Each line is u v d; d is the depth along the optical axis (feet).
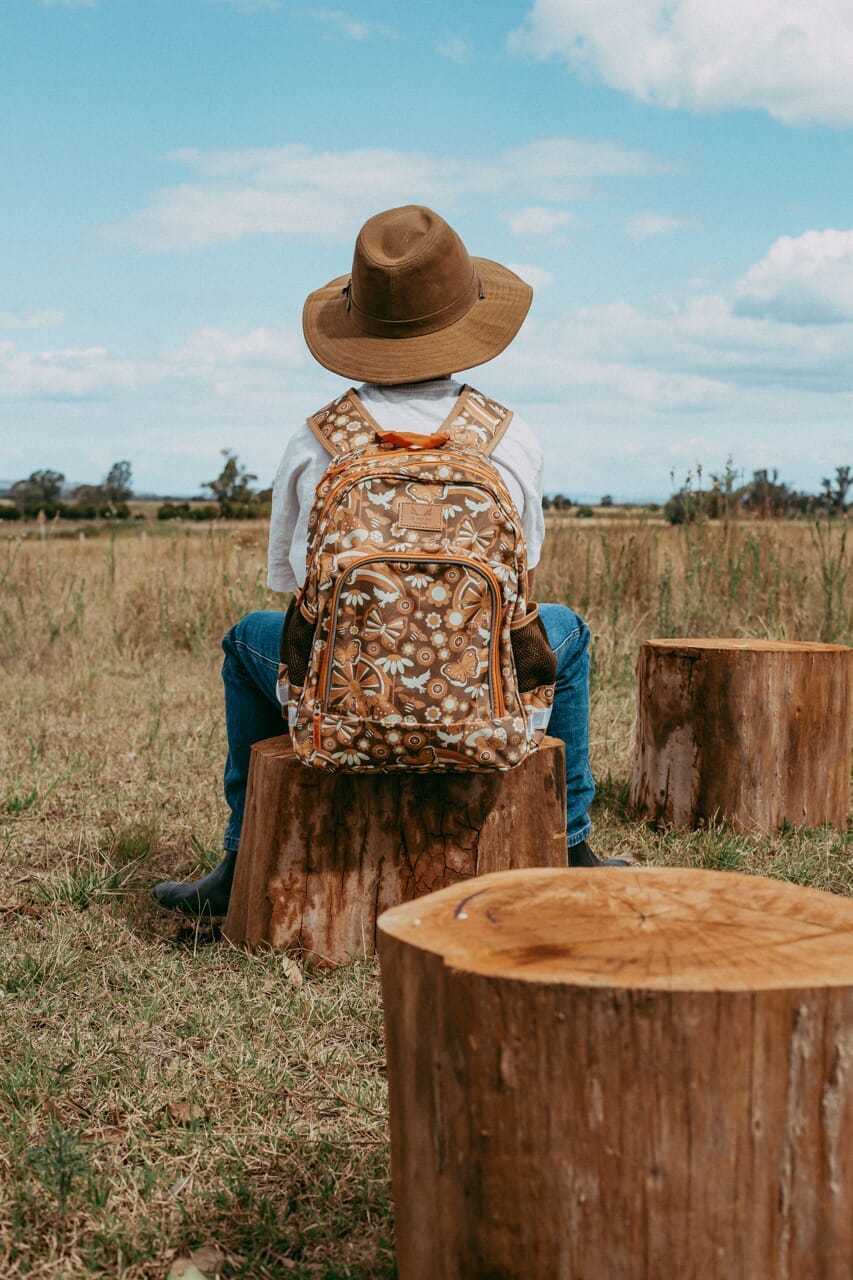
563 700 11.10
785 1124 4.42
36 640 25.27
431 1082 4.83
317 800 9.61
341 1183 6.67
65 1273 5.88
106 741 17.69
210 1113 7.46
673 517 28.48
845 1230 4.49
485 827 9.71
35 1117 7.29
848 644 23.02
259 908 9.74
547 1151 4.52
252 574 28.63
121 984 9.43
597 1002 4.40
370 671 8.43
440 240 9.62
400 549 8.38
